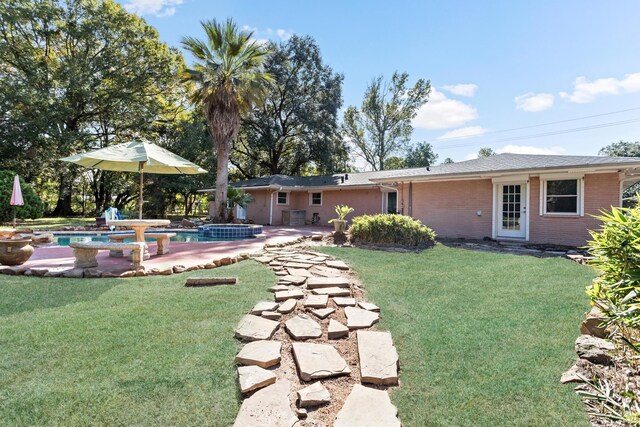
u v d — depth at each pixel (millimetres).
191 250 8930
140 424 2059
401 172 15562
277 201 19797
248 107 16594
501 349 3041
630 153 33312
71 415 2109
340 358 2947
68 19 20125
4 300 4199
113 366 2652
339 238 10445
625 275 1955
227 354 2902
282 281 5258
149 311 3840
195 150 23062
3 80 17062
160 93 24000
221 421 2107
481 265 6656
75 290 4691
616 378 2510
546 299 4406
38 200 16531
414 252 8336
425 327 3580
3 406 2174
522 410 2219
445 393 2428
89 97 19938
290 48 26688
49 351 2865
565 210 10031
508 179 10859
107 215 14180
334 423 2117
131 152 7488
